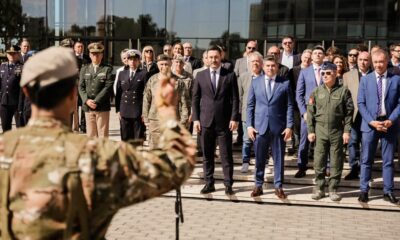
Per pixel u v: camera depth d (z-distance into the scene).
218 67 7.48
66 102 1.98
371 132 7.14
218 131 7.52
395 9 14.54
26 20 16.78
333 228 6.39
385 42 14.66
